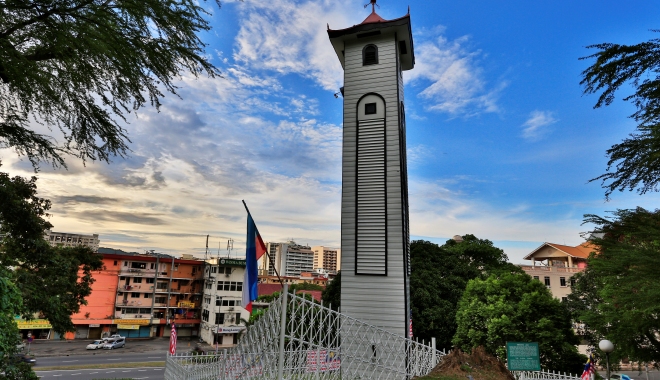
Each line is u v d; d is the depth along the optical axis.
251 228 9.81
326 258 142.50
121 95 6.96
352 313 14.35
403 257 14.34
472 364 11.12
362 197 15.34
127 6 6.00
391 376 11.48
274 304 9.13
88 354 39.53
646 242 10.00
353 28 16.50
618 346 15.94
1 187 13.74
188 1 6.68
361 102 16.23
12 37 5.82
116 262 50.81
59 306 16.34
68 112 6.90
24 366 10.73
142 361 36.22
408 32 16.36
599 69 6.85
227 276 51.31
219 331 47.88
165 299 53.44
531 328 20.61
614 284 11.72
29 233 15.19
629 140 7.55
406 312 13.98
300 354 8.84
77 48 5.83
